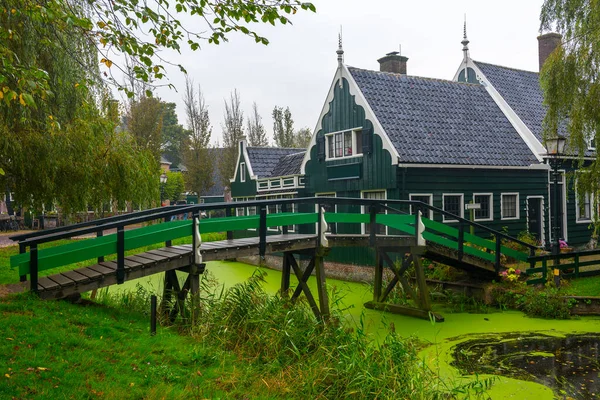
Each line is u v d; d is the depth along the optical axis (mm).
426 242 11648
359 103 16000
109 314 7715
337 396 6070
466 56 19719
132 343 6531
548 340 9320
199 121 33844
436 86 17750
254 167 24234
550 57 11633
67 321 6797
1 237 22578
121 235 7918
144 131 29297
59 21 6379
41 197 9633
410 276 13781
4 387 4730
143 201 11273
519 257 12781
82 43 9656
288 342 7223
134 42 5652
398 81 17203
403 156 14445
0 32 5266
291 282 16781
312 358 6820
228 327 7551
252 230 23438
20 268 7414
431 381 6492
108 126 10570
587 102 10977
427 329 10352
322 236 10078
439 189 15109
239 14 5891
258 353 6941
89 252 7781
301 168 19203
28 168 9172
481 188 15828
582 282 12500
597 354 8422
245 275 18812
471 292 12695
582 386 7043
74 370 5418
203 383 5758
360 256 16219
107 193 10633
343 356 6594
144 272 8172
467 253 12086
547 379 7336
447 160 14984
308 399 5922
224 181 36156
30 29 8734
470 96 18094
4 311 6730
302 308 8375
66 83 9555
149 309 9102
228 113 36281
